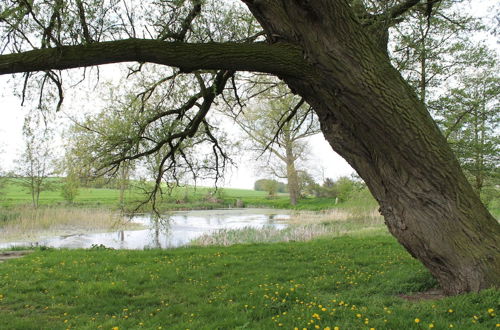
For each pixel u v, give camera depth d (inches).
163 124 368.8
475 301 214.7
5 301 299.3
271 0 229.9
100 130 374.0
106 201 1513.3
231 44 227.6
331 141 265.0
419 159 230.1
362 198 1047.6
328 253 479.8
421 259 251.8
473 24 401.1
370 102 223.5
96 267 415.8
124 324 242.8
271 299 272.2
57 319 261.0
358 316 214.8
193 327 227.5
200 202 1871.3
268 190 2134.6
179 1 294.5
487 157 513.7
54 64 212.5
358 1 301.9
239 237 753.0
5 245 719.1
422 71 414.6
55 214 1001.5
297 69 230.7
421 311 214.5
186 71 238.4
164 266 415.5
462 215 231.8
